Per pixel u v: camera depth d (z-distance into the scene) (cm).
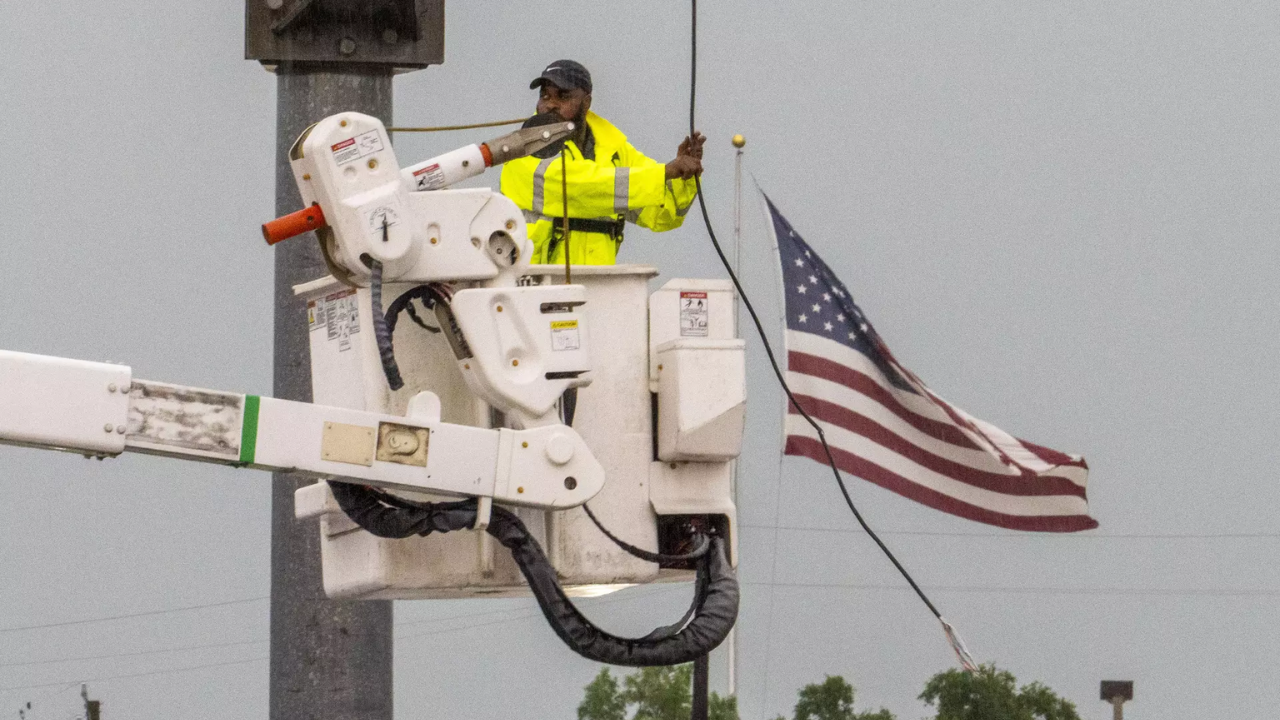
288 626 2755
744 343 2269
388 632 2780
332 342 2206
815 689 12181
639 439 2283
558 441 2119
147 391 1950
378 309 2050
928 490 5200
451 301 2122
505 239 2139
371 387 2134
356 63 2762
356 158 2058
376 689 2758
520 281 2244
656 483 2286
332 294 2208
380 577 2192
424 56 2762
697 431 2238
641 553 2227
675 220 2697
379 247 2052
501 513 2133
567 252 2209
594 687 12250
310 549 2750
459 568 2214
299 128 2769
